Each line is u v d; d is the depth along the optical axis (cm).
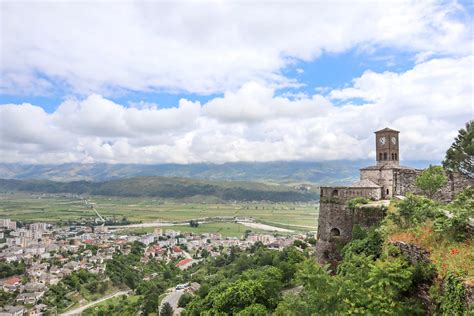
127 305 15850
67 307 16662
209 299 6944
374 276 2677
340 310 2588
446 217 3008
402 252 3008
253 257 13688
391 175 5931
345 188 5369
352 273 2989
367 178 6162
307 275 2786
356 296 2644
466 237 2647
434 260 2569
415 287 2612
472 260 2306
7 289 17762
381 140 6394
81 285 19175
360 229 4734
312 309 2664
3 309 14888
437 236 2792
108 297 18362
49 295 17575
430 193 5109
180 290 16175
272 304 5175
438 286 2397
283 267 6362
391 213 3953
